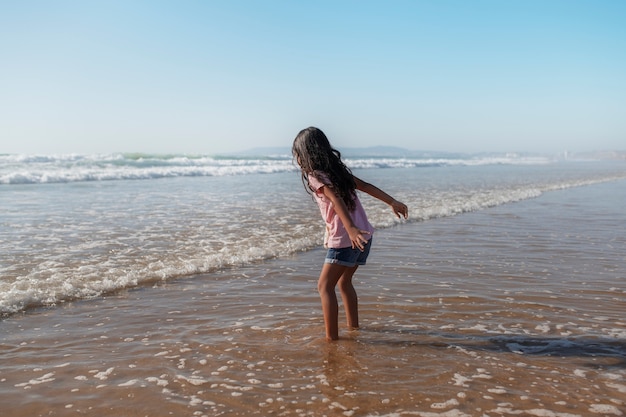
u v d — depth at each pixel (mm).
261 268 6188
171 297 4926
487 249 7469
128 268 5965
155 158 39844
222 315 4398
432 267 6297
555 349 3602
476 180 24484
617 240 8227
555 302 4809
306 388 2959
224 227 9055
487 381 3047
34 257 6488
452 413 2650
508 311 4527
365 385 2994
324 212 3809
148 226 9109
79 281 5336
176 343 3717
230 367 3275
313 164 3676
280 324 4168
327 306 3770
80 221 9695
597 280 5648
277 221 9859
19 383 3035
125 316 4348
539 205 13547
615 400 2803
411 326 4125
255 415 2643
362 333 3953
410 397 2840
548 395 2859
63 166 27188
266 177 26516
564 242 8047
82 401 2805
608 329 4043
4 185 18906
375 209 11992
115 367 3275
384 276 5820
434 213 11234
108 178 23141
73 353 3520
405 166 48125
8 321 4199
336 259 3742
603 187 20719
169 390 2941
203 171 28078
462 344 3705
